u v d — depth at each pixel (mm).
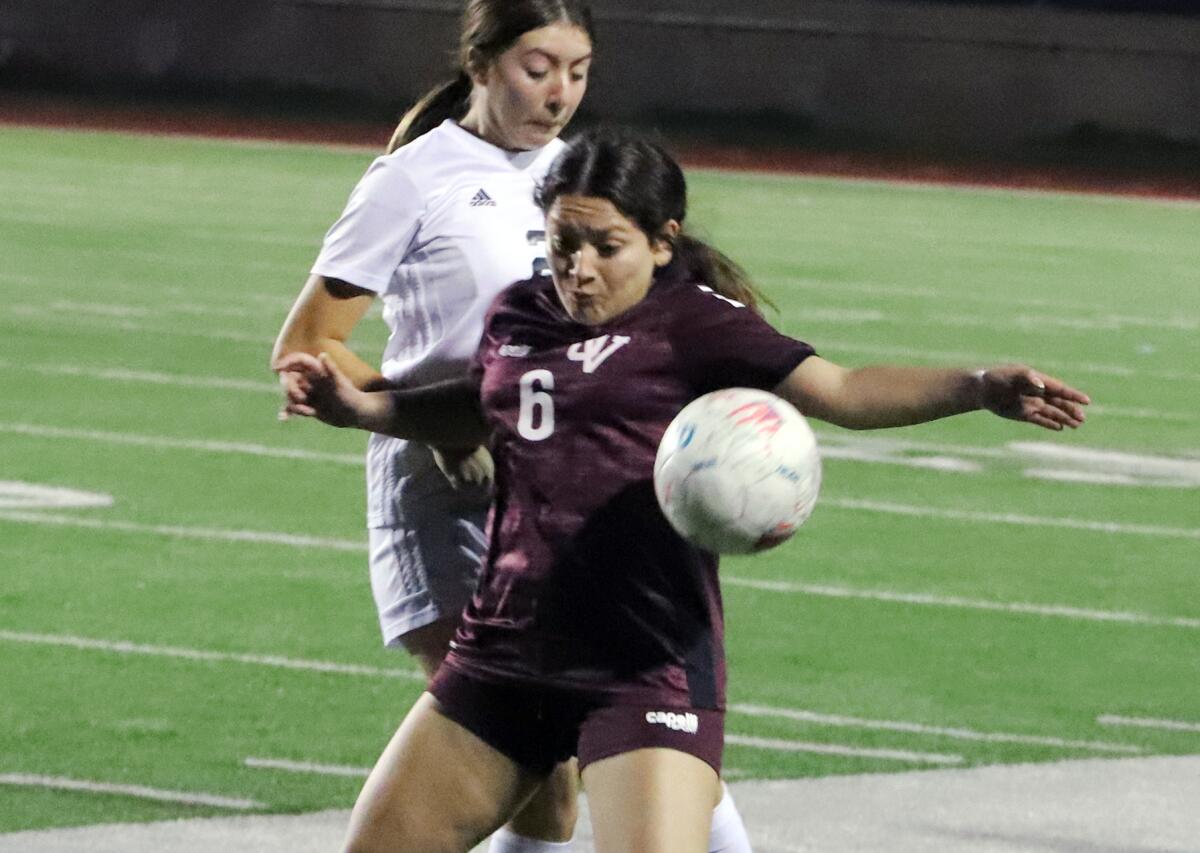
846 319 70312
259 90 150250
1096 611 34969
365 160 128000
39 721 26922
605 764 15203
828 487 44094
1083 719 28656
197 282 73312
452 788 15914
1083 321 73000
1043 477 46156
